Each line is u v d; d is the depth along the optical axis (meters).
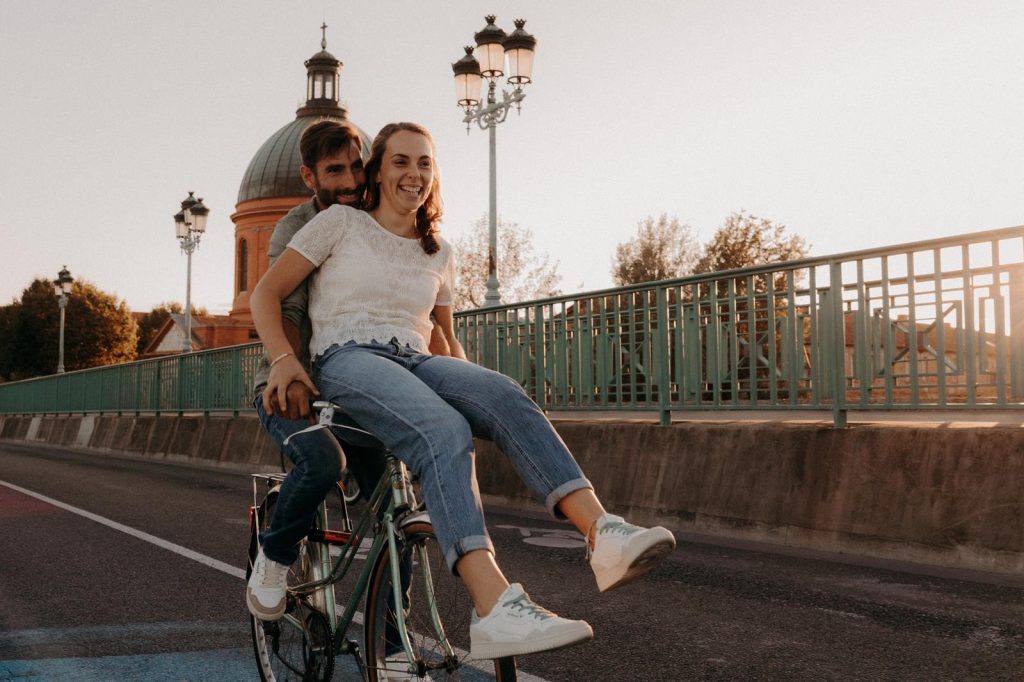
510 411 2.76
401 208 3.14
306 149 3.43
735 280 8.26
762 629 4.75
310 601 3.22
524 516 9.51
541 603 5.39
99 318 88.44
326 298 3.08
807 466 7.24
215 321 62.62
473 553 2.56
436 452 2.66
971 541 6.11
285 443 3.01
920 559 6.35
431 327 3.30
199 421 19.58
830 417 10.68
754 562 6.52
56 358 86.88
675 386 8.82
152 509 10.30
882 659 4.19
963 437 6.30
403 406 2.73
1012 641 4.44
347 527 3.13
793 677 3.95
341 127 3.42
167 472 16.22
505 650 2.45
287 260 3.05
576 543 7.64
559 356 10.35
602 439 9.27
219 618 5.20
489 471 10.68
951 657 4.20
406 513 2.88
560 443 2.75
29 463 18.80
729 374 8.31
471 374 2.85
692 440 8.30
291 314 3.12
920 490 6.46
